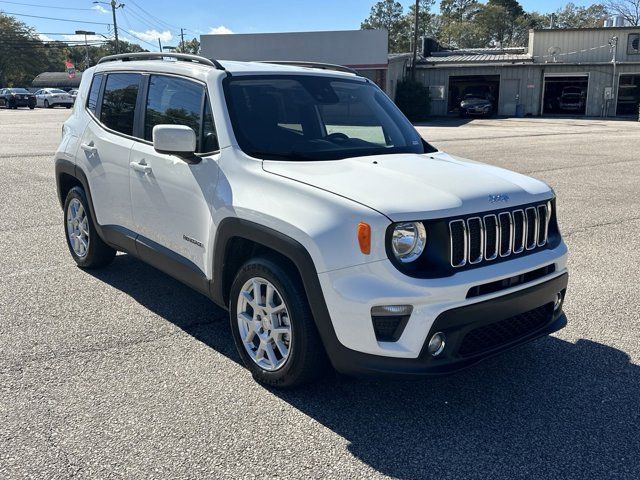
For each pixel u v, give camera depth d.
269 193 3.61
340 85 4.84
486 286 3.34
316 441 3.22
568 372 4.03
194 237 4.20
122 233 5.06
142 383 3.79
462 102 39.72
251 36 36.44
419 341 3.16
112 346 4.32
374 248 3.15
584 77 39.59
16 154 14.67
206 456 3.07
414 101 37.44
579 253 6.84
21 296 5.26
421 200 3.28
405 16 111.25
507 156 15.97
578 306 5.21
